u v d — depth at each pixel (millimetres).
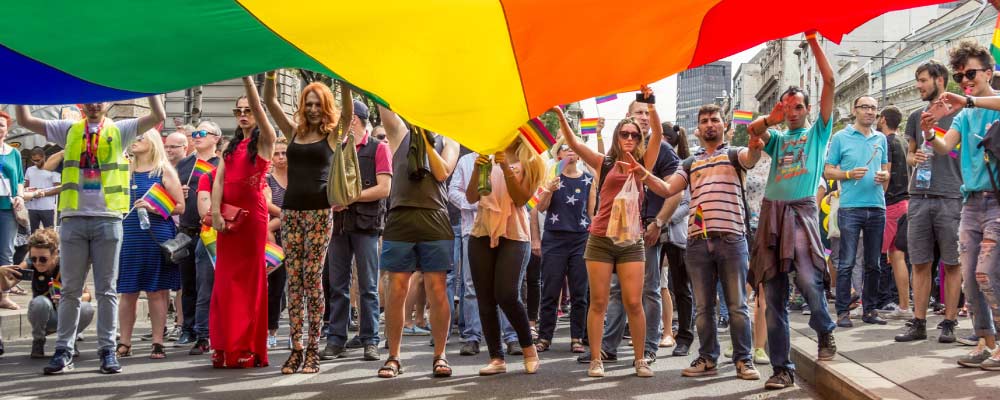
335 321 8242
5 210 9719
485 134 5812
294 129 7586
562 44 5133
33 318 8047
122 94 5980
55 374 7188
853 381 5848
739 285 6883
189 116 28344
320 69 5453
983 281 6266
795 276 6883
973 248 6512
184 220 9328
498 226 7051
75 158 7238
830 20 5762
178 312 10211
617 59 5391
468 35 5000
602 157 7289
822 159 6469
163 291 8367
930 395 5426
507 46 5133
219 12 4754
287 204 7395
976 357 6410
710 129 6906
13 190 9734
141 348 9125
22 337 9906
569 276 8797
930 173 7711
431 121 5738
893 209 10086
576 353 8664
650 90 7223
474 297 8719
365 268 8117
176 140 9781
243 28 4949
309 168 7371
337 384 6742
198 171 9328
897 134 10172
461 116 5664
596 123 11102
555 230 8719
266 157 7633
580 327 8727
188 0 4625
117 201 7316
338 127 7340
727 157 6895
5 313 9742
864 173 9117
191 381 6863
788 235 6402
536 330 10008
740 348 6965
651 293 8016
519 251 7160
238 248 7586
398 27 4980
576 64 5336
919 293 7910
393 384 6750
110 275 7320
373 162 8125
